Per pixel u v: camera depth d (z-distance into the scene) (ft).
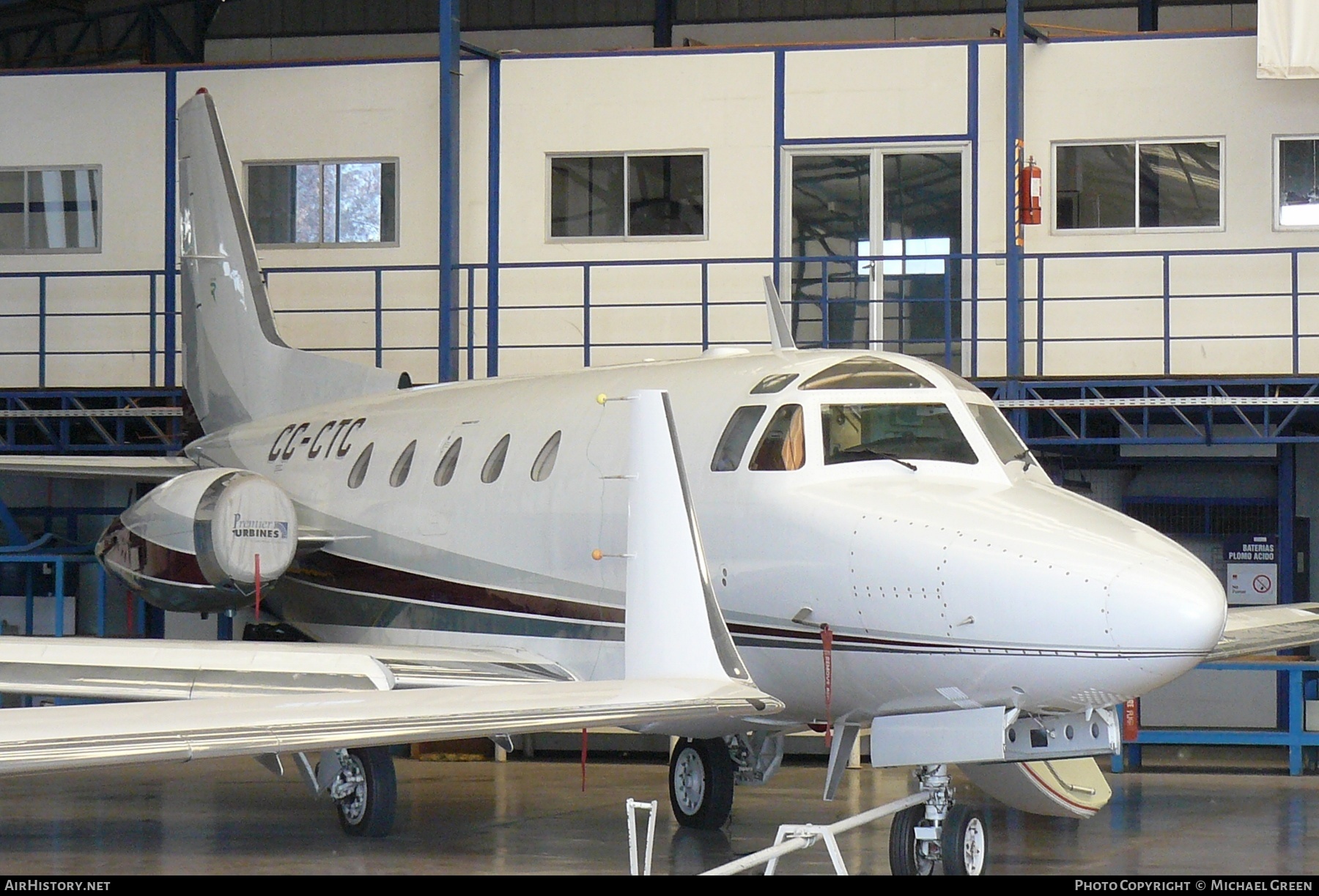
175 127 116.88
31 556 105.29
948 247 107.24
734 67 109.60
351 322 114.42
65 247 118.73
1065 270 104.94
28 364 118.42
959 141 106.42
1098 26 148.46
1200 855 66.33
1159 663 52.70
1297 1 99.40
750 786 89.20
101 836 73.05
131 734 31.19
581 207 111.65
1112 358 104.12
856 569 59.26
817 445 63.31
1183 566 54.44
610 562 68.74
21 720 31.48
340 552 84.23
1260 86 103.40
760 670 63.52
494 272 107.96
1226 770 93.45
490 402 80.43
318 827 75.56
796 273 109.70
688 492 44.39
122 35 165.99
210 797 86.38
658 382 72.08
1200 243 103.91
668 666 44.21
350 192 114.93
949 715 58.23
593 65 111.14
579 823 76.43
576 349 110.73
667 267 109.91
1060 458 110.11
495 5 156.76
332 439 88.38
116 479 99.81
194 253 103.40
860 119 107.96
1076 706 55.93
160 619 121.60
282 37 161.58
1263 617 81.00
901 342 104.12
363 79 114.52
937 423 64.03
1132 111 105.09
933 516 58.59
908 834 58.80
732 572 63.67
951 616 56.54
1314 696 94.48
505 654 72.54
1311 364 102.32
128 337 117.50
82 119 118.01
